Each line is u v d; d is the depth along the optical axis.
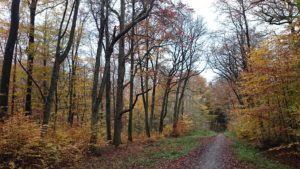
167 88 41.88
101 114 36.88
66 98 33.28
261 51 17.20
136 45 28.16
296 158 18.12
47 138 15.44
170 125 48.81
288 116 17.69
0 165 12.05
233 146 27.53
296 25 14.81
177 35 30.78
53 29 25.52
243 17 28.75
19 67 25.23
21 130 13.50
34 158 13.61
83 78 36.91
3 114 14.37
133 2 24.94
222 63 40.19
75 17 18.34
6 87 14.45
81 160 16.59
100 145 20.38
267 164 16.50
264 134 21.64
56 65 17.75
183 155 19.72
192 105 73.38
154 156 18.39
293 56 15.91
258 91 17.95
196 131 60.97
